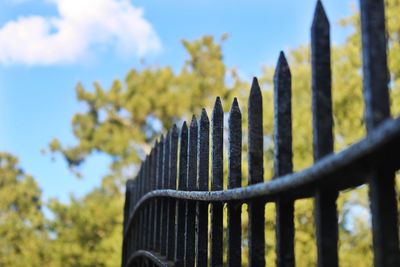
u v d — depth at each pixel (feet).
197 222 9.54
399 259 4.40
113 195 82.48
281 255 5.95
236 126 7.85
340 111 29.30
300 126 28.53
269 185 6.02
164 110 77.92
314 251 26.07
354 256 27.50
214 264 8.45
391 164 4.48
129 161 81.35
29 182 111.65
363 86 4.59
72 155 89.15
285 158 5.94
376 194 4.48
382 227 4.42
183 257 10.93
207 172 9.61
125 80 83.46
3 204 106.93
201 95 77.66
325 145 5.15
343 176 4.91
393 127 3.91
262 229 6.84
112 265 42.37
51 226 56.18
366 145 4.28
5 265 65.62
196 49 81.30
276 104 6.03
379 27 4.58
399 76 27.43
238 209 7.74
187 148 11.34
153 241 13.76
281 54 6.12
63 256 51.70
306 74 30.50
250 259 6.75
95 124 89.61
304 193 5.74
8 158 129.29
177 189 11.41
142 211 16.37
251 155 6.89
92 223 52.37
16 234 67.51
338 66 30.40
